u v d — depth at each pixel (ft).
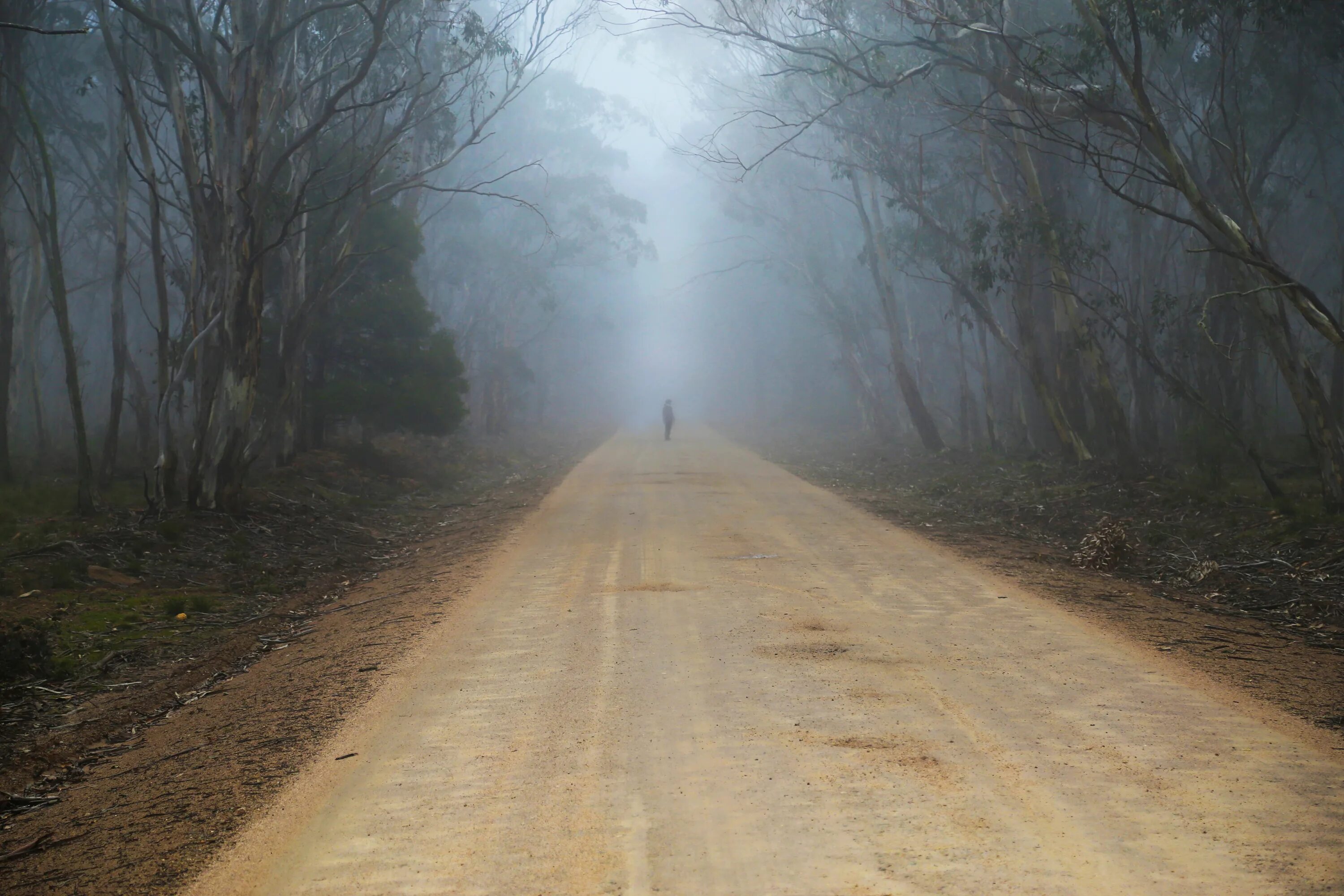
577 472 97.35
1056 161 83.46
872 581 36.45
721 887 13.15
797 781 16.76
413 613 33.14
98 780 20.20
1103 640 26.94
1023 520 60.18
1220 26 56.65
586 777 17.33
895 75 72.64
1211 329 75.46
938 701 21.27
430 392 88.74
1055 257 75.41
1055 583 36.52
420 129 91.04
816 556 42.29
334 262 79.36
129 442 104.27
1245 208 49.52
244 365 55.31
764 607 31.53
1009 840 14.33
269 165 62.54
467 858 14.28
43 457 90.22
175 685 27.63
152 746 22.03
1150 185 86.79
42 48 84.84
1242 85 71.72
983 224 78.64
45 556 42.16
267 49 54.03
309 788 17.46
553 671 24.64
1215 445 67.31
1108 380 73.20
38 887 14.52
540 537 50.90
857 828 14.84
